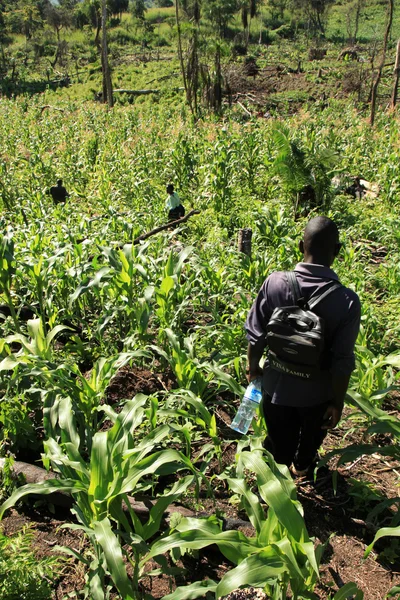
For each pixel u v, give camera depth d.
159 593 3.05
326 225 3.22
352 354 3.09
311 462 3.77
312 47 56.88
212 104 32.72
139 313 5.19
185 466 3.32
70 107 35.88
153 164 17.41
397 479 3.98
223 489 3.80
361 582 3.12
